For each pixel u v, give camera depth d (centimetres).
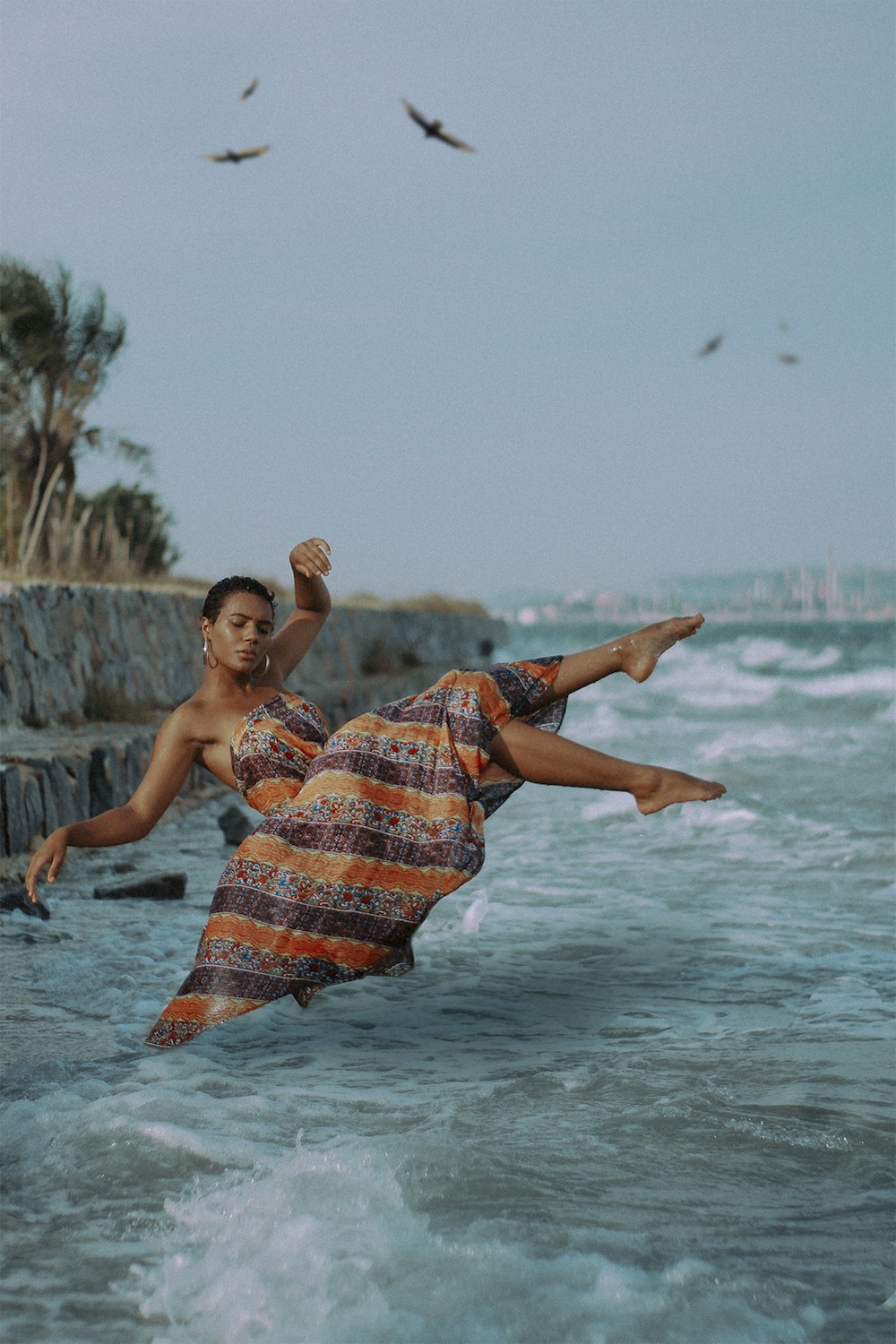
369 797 424
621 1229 287
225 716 459
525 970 545
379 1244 274
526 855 862
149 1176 317
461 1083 394
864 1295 256
